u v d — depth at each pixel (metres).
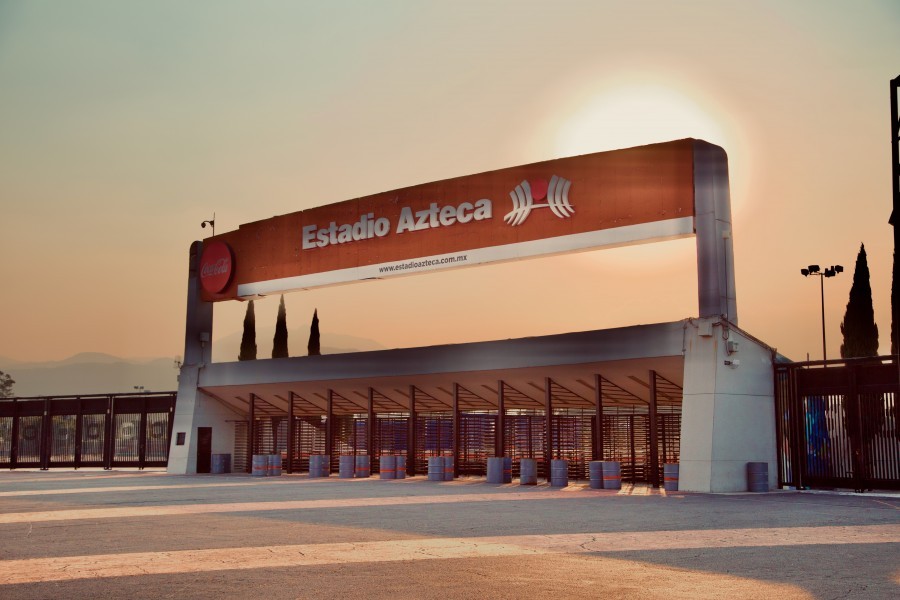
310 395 40.31
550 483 29.98
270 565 11.07
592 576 10.14
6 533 14.84
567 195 30.72
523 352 31.27
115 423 45.84
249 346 77.12
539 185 31.53
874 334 53.31
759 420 26.97
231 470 42.62
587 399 33.41
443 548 12.63
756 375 27.22
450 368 33.47
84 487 28.80
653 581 9.80
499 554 12.00
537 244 31.34
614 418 32.94
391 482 31.92
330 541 13.53
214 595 9.09
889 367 25.55
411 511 18.94
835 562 11.07
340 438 41.31
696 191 27.62
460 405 37.16
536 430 35.16
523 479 30.02
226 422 42.94
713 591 9.17
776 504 20.64
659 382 29.47
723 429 25.84
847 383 26.27
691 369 26.50
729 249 27.56
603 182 29.84
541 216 31.34
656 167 28.61
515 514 18.12
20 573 10.53
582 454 33.94
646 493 25.28
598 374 29.92
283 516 17.86
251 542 13.44
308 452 42.69
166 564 11.18
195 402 41.81
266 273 40.25
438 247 34.41
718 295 26.77
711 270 27.03
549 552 12.19
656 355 27.52
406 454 38.00
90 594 9.18
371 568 10.79
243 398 42.16
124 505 20.94
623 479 32.62
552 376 31.45
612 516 17.55
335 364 37.25
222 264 41.66
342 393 39.19
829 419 26.53
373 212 36.78
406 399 38.22
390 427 38.75
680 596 8.92
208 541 13.58
